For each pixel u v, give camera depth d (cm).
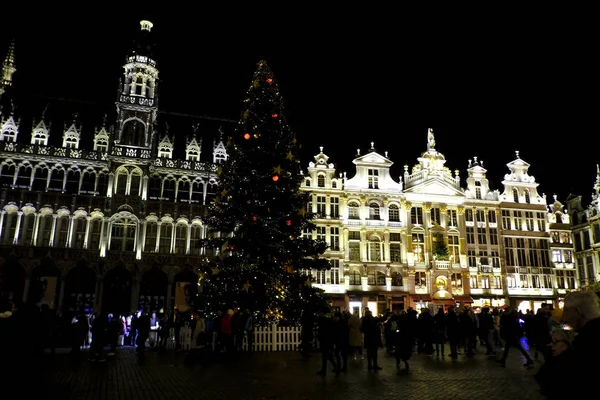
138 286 4491
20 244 4334
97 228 4600
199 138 5322
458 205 5841
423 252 5609
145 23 5631
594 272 5794
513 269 5841
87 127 4953
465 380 1469
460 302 5316
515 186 6162
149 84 5116
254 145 2798
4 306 730
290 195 2741
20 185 4481
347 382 1430
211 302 2506
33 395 634
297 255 2667
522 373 1622
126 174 4778
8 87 4938
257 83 2998
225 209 2712
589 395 389
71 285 4362
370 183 5697
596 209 5831
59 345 2589
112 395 1221
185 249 4769
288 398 1175
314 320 2255
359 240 5447
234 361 1977
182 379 1487
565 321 483
